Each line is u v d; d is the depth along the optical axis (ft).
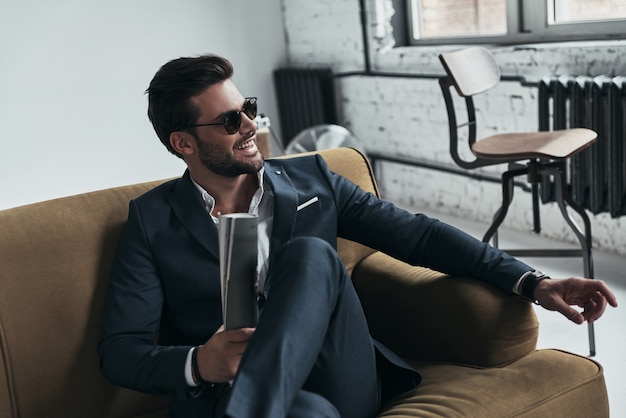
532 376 4.61
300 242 4.35
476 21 12.74
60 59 13.64
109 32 14.01
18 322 4.75
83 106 13.96
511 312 4.83
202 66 4.96
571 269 9.96
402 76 13.33
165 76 4.98
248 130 5.00
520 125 11.36
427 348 5.17
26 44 13.29
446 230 5.17
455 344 4.98
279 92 15.84
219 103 4.92
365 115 14.53
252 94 15.85
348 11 14.20
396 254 5.28
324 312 4.16
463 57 9.38
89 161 14.15
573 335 8.14
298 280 4.15
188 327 4.93
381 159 14.33
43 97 13.57
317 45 15.26
